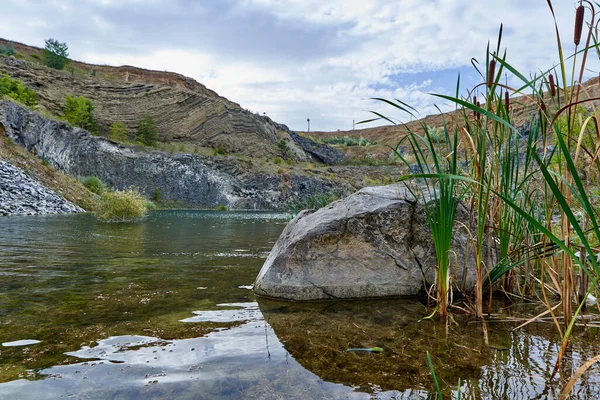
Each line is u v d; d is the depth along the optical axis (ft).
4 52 206.28
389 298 9.45
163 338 6.33
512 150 8.14
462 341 6.09
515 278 9.22
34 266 13.89
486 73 6.77
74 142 99.35
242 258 16.87
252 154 201.26
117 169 116.06
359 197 10.71
